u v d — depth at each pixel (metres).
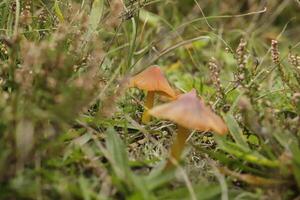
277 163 0.48
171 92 0.53
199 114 0.47
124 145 0.49
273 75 0.60
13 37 0.50
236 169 0.49
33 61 0.48
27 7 0.54
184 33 0.69
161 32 0.64
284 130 0.50
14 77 0.49
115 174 0.47
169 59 0.68
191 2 0.75
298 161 0.47
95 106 0.54
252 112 0.50
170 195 0.46
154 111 0.47
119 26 0.57
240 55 0.53
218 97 0.54
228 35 0.71
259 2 0.74
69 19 0.55
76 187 0.46
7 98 0.48
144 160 0.49
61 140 0.49
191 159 0.51
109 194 0.46
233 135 0.51
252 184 0.48
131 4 0.57
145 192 0.45
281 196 0.48
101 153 0.49
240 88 0.53
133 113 0.55
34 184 0.45
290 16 0.79
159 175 0.47
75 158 0.48
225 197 0.47
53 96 0.47
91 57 0.52
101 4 0.54
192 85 0.59
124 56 0.59
